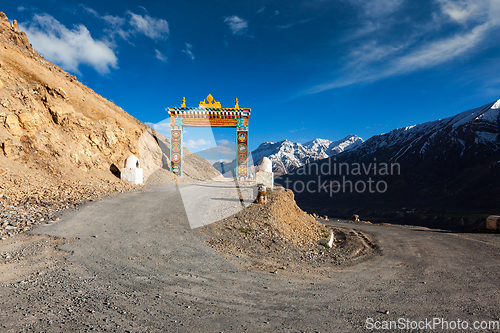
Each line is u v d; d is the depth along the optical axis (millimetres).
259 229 8422
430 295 4613
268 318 3193
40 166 11727
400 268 6918
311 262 6988
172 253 5473
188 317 3031
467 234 14109
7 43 15688
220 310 3305
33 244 5461
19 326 2537
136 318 2898
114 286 3789
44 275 4020
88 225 6832
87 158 14617
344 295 4379
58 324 2635
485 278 5930
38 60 18750
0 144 10836
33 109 12984
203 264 5141
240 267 5359
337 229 15305
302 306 3699
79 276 4066
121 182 14344
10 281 3730
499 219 14711
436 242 11406
